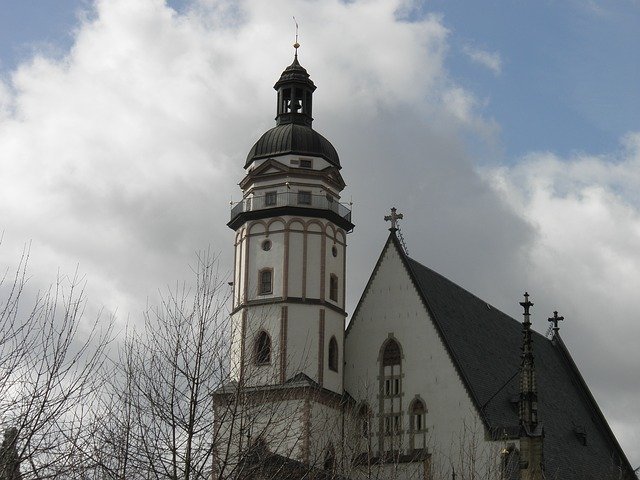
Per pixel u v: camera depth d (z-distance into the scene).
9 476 34.41
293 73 94.25
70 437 36.69
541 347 110.56
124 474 38.31
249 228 88.94
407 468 84.00
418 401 86.44
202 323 42.31
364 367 89.50
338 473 69.12
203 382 41.09
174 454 39.44
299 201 88.69
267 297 86.38
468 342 91.75
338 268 89.88
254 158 91.00
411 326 88.88
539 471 80.00
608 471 99.94
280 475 46.62
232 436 43.31
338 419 83.81
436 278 96.25
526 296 85.94
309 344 85.38
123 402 39.66
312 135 91.44
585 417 105.88
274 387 54.41
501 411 87.19
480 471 81.25
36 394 35.78
